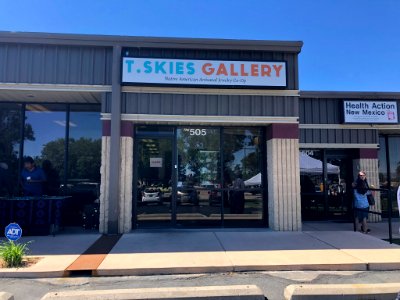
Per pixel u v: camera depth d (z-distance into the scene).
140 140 9.91
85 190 10.33
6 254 6.32
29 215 8.85
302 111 11.91
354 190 9.96
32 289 5.43
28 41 9.18
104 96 9.34
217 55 9.69
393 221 12.30
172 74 9.41
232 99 9.62
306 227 10.55
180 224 9.84
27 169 9.84
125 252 7.21
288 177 9.62
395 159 13.35
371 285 5.25
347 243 8.11
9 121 10.40
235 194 10.09
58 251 7.29
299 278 6.00
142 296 4.87
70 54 9.39
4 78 9.16
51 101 10.41
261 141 10.30
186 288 5.11
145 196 9.80
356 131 12.15
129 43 9.38
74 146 10.43
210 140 10.14
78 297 4.77
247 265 6.36
